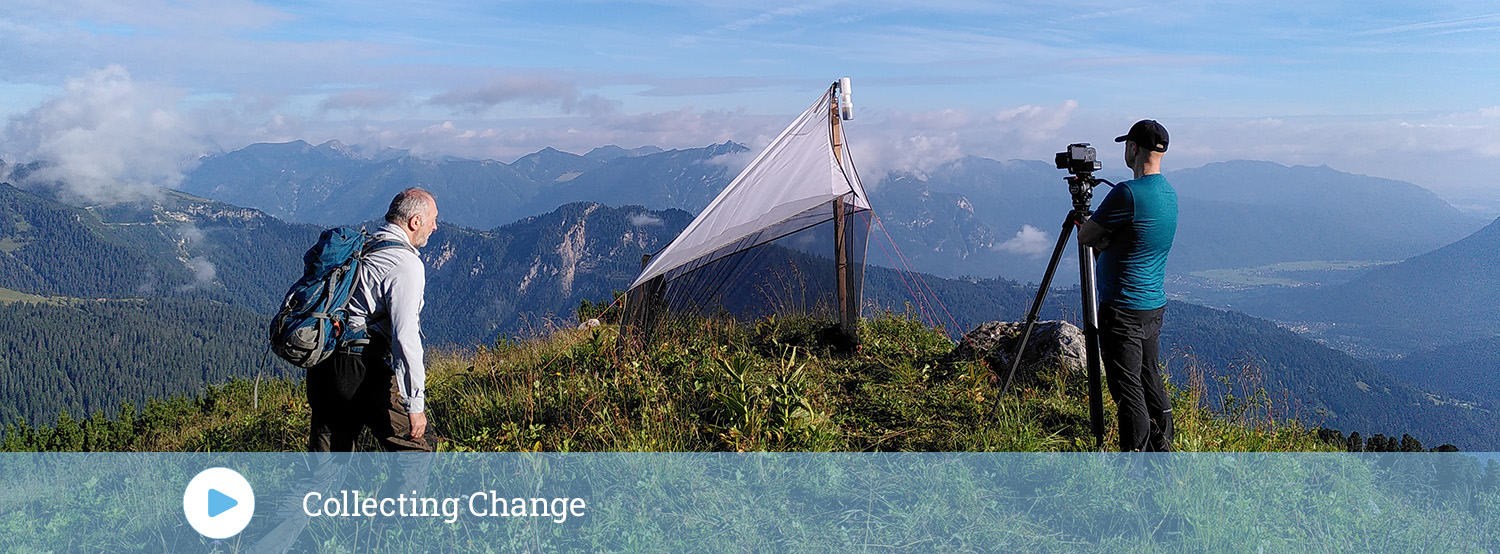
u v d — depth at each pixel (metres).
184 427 11.23
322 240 4.35
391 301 4.29
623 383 7.13
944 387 6.84
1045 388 6.89
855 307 8.55
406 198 4.54
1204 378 6.71
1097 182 5.37
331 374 4.39
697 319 9.05
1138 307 4.89
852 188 8.67
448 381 9.40
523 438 5.84
